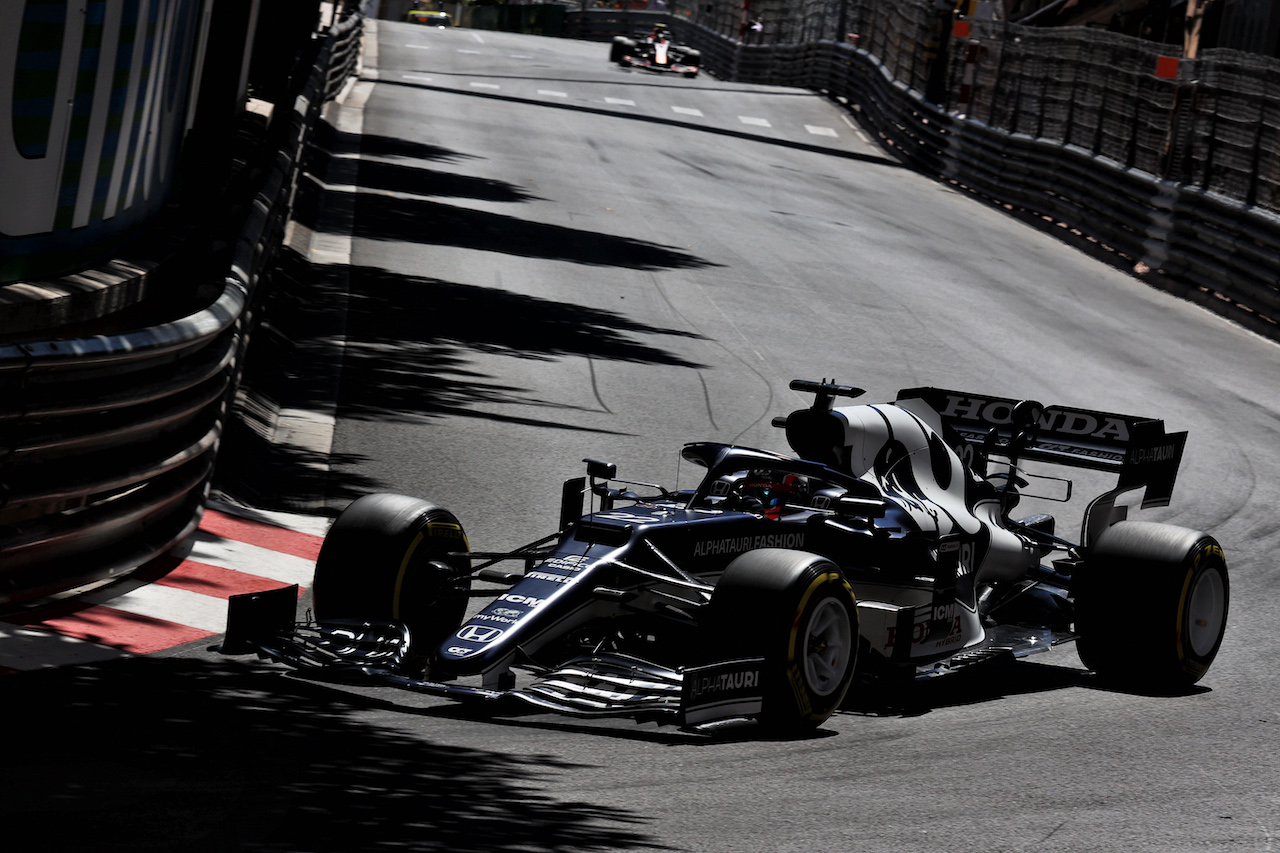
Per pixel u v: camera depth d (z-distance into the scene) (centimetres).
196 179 2127
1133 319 4212
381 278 3300
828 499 1294
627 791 923
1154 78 5144
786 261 4366
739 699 1041
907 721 1192
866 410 1377
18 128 1413
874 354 3180
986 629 1415
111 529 1300
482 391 2455
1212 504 2253
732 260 4262
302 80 4144
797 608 1066
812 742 1093
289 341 2606
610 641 1155
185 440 1462
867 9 9425
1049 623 1491
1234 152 4562
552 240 4162
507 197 4881
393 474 1948
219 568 1469
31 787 828
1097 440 1524
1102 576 1370
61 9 1465
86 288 1532
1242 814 957
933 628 1267
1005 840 870
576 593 1090
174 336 1335
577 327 3072
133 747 923
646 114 8406
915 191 6731
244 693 1083
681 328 3222
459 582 1180
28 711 982
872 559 1277
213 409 1609
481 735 1042
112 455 1288
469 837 802
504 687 1039
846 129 8894
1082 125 5794
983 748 1103
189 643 1217
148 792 837
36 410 1139
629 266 3916
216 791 848
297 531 1673
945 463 1435
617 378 2673
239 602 1079
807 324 3441
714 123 8444
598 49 13238
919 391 1588
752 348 3097
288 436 2072
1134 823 922
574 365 2731
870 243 4994
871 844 845
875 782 984
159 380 1328
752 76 11556
